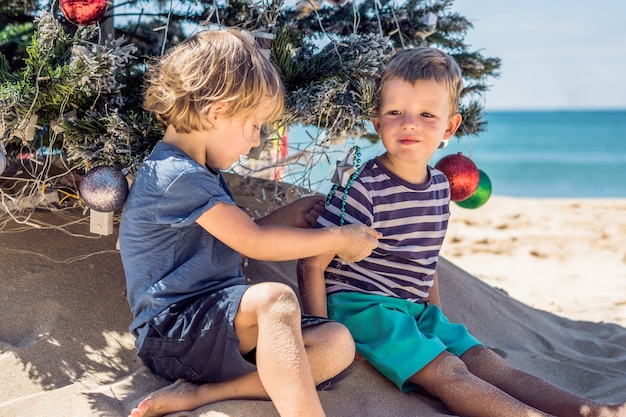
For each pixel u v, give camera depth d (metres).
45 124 2.12
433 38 2.64
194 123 1.84
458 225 5.49
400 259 2.20
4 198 2.40
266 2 2.16
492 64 2.70
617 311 3.29
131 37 2.62
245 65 1.84
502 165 26.95
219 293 1.76
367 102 2.15
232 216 1.81
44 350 1.97
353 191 2.15
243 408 1.73
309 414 1.60
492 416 1.85
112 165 2.08
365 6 2.57
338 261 2.17
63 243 2.42
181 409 1.74
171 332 1.77
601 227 5.46
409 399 1.96
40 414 1.73
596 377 2.44
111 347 2.04
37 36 2.00
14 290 2.16
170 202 1.79
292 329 1.65
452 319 2.78
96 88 1.96
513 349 2.65
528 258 4.40
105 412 1.74
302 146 2.98
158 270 1.82
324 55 2.20
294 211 2.27
